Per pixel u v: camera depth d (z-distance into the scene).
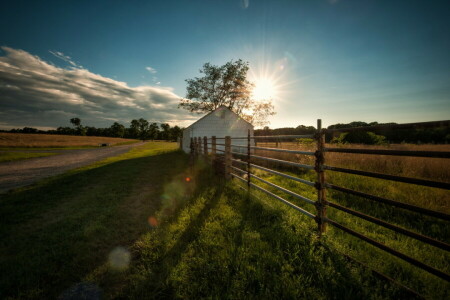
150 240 2.96
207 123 18.09
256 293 1.97
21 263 2.50
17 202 5.00
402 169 6.79
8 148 30.86
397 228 1.84
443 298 1.79
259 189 4.72
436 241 1.54
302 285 1.99
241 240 2.79
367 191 4.88
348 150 2.29
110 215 3.94
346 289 1.88
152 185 6.35
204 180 6.57
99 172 9.15
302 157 9.75
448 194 4.19
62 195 5.50
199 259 2.39
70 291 2.07
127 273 2.31
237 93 29.84
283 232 2.96
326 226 2.86
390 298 1.81
